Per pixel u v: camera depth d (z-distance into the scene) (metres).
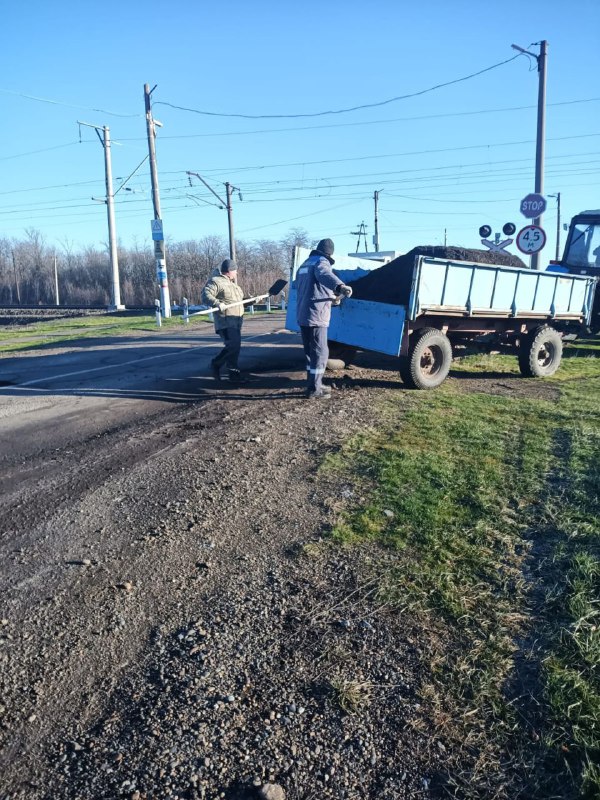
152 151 25.59
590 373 11.02
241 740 2.60
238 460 5.66
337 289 7.77
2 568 3.83
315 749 2.56
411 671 2.99
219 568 3.84
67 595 3.55
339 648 3.13
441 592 3.57
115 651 3.11
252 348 12.99
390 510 4.56
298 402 7.95
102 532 4.29
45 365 11.17
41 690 2.85
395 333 8.29
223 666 3.01
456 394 8.55
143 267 61.91
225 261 9.03
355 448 5.94
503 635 3.23
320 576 3.74
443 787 2.41
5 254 79.62
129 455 5.84
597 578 3.68
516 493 4.91
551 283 10.30
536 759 2.51
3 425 6.86
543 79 17.31
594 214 14.52
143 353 12.55
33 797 2.34
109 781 2.41
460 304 8.73
